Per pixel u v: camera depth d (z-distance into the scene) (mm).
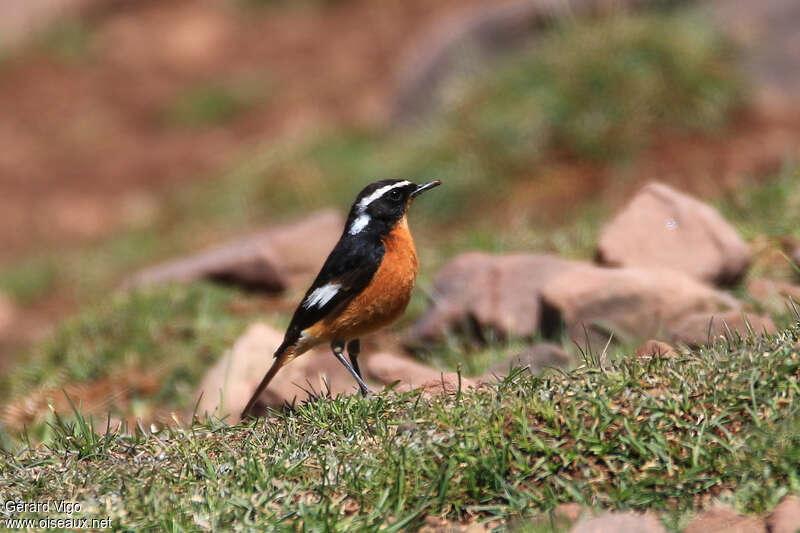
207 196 23344
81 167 27156
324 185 21531
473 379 8719
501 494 6418
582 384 7020
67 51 32906
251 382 10617
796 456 6035
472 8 29562
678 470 6324
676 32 19375
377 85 27391
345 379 9781
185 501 6621
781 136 17641
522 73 19844
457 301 11820
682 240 11375
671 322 10055
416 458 6645
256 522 6289
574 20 20859
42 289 20547
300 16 32406
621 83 18672
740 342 7438
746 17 20297
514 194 18297
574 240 14062
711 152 17703
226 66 30812
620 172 17719
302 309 8844
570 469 6512
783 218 12523
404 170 19641
